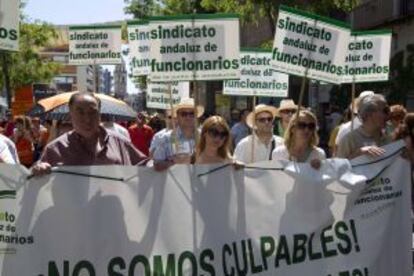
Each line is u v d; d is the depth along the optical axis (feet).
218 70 21.26
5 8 18.51
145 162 18.31
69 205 15.57
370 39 30.83
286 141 21.54
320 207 17.13
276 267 16.85
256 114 27.78
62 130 41.06
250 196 16.70
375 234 17.54
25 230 15.37
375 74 30.86
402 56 68.49
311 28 21.38
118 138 18.21
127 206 15.90
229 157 20.07
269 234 16.81
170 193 16.17
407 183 17.76
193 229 16.30
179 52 21.25
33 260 15.43
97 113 17.39
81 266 15.69
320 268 17.13
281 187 16.90
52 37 128.57
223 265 16.46
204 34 21.18
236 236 16.60
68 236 15.60
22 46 124.26
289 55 21.40
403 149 17.76
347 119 40.29
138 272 16.02
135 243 15.98
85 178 15.65
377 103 20.89
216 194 16.46
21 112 70.85
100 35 38.32
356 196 17.37
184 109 26.25
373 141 21.27
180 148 26.22
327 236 17.22
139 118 53.47
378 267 17.56
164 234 16.14
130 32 33.06
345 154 21.36
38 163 15.53
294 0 63.57
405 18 82.53
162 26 21.21
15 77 124.77
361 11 94.58
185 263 16.28
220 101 94.94
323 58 21.50
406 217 17.80
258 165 16.72
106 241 15.80
